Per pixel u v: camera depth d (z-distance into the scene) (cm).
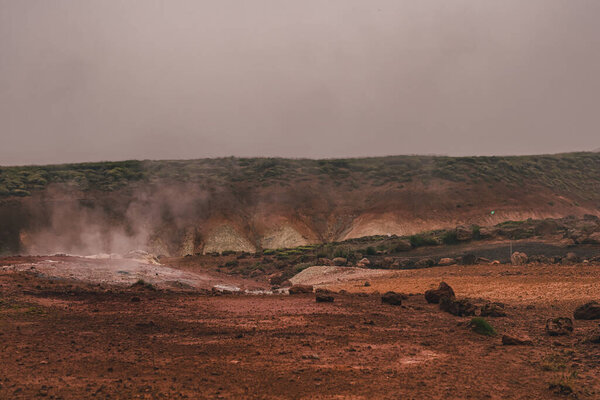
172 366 1377
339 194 13750
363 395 1161
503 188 13550
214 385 1214
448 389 1212
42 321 1995
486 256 6206
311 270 5319
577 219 8081
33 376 1242
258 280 5762
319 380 1269
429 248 7412
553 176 15175
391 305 2659
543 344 1725
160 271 3784
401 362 1470
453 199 12838
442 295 2759
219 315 2277
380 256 7031
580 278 3456
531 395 1190
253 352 1559
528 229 7300
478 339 1812
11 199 11756
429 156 16150
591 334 1806
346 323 2106
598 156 17450
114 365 1373
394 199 13000
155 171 14625
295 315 2298
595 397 1188
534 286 3284
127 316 2173
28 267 3300
